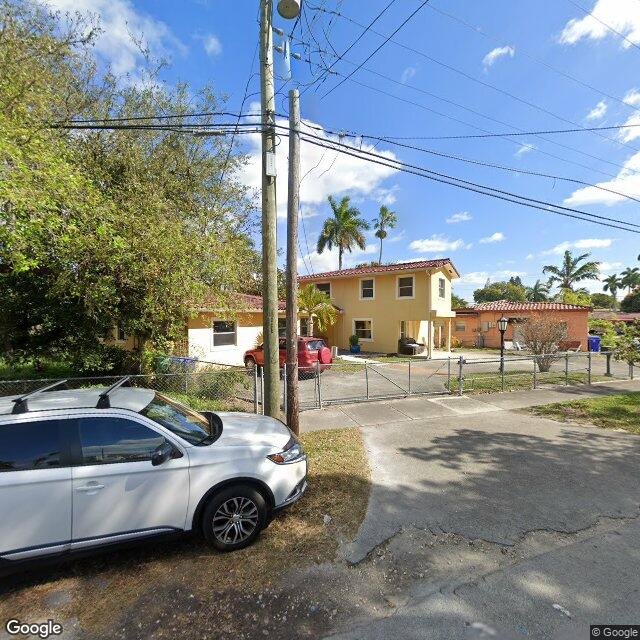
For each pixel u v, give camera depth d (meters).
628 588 3.08
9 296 9.81
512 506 4.50
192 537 3.91
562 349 26.80
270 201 6.39
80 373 11.20
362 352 25.09
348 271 26.86
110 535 3.31
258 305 17.33
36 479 3.12
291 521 4.17
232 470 3.71
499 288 68.69
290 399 6.65
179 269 8.79
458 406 9.83
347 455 6.15
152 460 3.43
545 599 2.96
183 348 14.77
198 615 2.85
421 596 3.01
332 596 3.02
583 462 5.93
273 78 6.49
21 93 6.80
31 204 6.00
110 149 12.34
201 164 14.39
